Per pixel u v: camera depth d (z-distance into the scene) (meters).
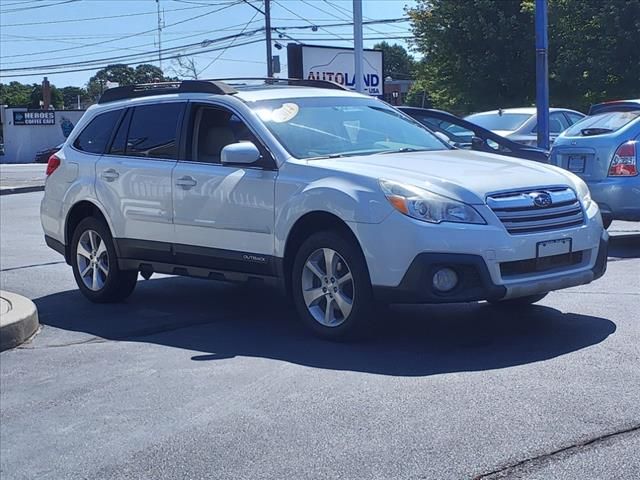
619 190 10.10
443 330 7.02
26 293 9.59
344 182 6.55
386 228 6.23
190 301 8.76
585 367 5.80
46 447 5.12
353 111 7.93
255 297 8.84
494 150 12.17
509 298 6.33
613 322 6.96
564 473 4.26
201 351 6.81
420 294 6.15
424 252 6.11
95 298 8.80
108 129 8.74
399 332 7.00
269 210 7.03
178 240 7.80
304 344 6.80
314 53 27.11
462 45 34.94
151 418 5.42
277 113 7.50
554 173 6.86
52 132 62.91
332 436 4.88
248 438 4.96
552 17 31.28
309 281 6.86
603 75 30.42
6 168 44.25
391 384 5.66
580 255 6.67
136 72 51.28
